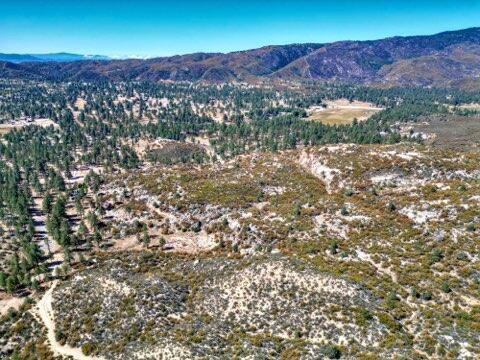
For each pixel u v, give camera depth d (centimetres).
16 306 8912
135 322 7369
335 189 12744
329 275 7400
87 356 6900
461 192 10144
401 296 6856
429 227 8956
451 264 7550
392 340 5809
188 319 7262
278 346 6141
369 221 9712
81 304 8212
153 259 9950
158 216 12500
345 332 6141
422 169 12475
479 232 8394
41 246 11869
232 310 7225
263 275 7831
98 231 11819
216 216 11981
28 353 7200
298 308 6831
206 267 8969
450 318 6188
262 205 12219
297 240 9469
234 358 6059
